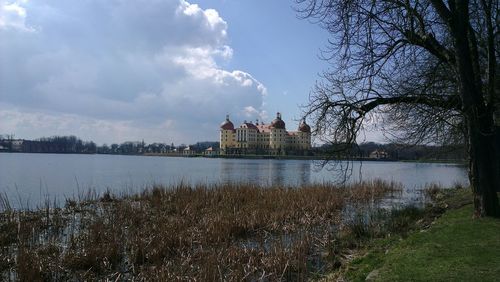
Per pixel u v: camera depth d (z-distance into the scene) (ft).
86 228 43.42
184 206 56.03
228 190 69.67
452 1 37.52
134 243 35.37
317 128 47.55
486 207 36.45
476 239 29.71
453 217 41.22
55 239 38.06
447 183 131.95
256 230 43.75
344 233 42.24
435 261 25.34
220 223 42.14
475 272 22.68
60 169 180.04
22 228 40.78
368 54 44.06
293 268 30.91
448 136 53.57
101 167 213.66
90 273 30.30
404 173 206.90
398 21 42.52
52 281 28.96
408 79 49.14
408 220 48.49
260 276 29.45
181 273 27.63
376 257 30.60
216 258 30.25
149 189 85.51
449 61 40.40
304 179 139.85
